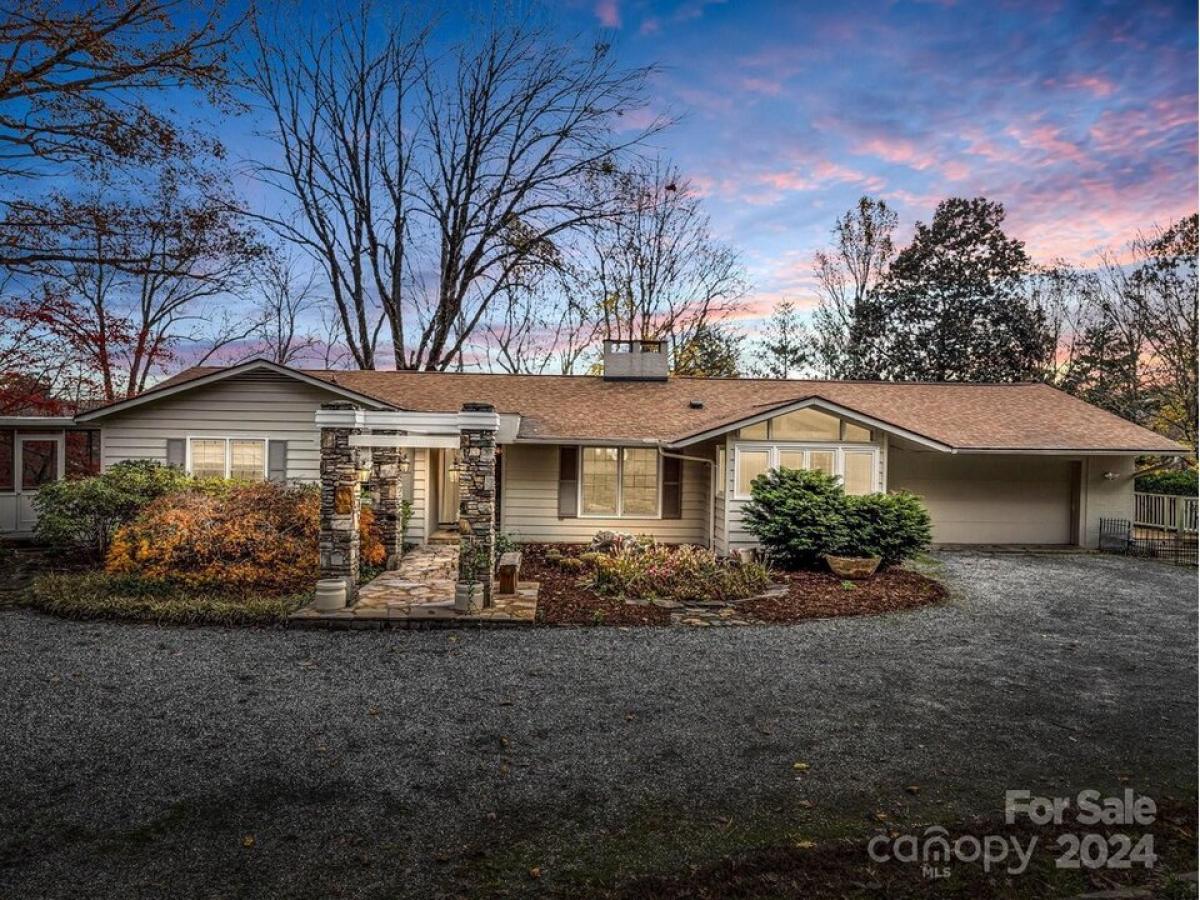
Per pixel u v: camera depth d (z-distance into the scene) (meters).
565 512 15.05
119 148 13.51
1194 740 5.27
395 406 14.02
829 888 3.38
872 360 31.97
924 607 9.77
